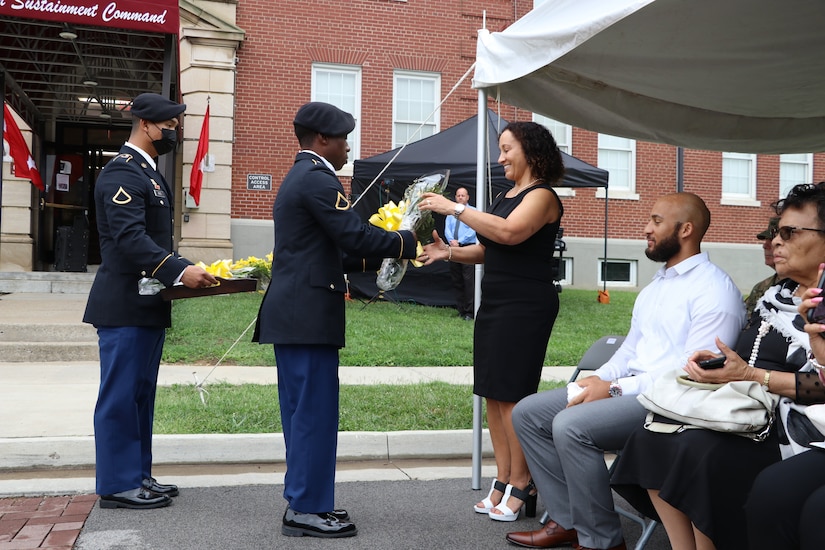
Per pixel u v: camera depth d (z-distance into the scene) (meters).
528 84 4.98
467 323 11.43
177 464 5.32
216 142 15.81
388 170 12.43
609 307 13.87
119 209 4.02
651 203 18.70
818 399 2.88
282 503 4.44
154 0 10.55
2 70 12.40
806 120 5.93
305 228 3.83
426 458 5.67
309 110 3.92
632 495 3.32
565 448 3.44
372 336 10.08
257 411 6.08
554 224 4.14
